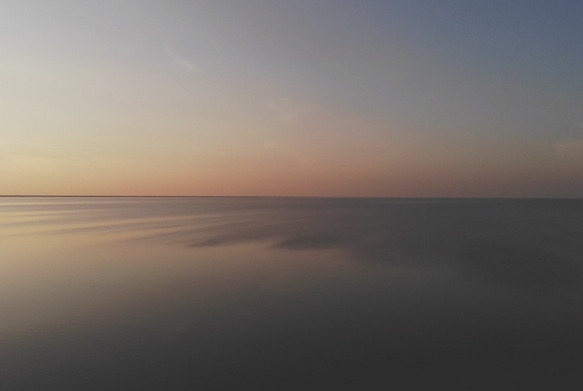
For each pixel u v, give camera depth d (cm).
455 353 739
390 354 742
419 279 1278
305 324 902
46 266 1535
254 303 1059
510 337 809
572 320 897
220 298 1104
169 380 655
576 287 1156
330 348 771
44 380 659
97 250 1891
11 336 845
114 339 825
